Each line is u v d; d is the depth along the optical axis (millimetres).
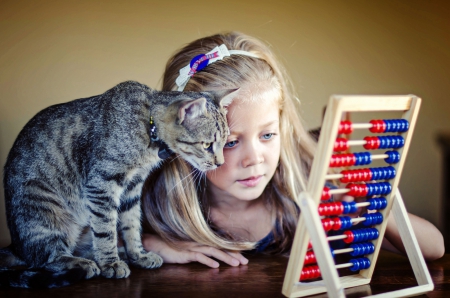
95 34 1577
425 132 1719
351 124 967
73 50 1569
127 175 1143
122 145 1120
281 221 1229
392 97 962
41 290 1026
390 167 1021
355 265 1034
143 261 1136
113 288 1033
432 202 1718
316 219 914
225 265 1146
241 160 1137
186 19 1619
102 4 1576
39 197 1135
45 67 1556
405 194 1723
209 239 1184
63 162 1157
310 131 1464
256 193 1148
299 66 1678
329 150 914
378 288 1024
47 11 1550
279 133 1179
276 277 1074
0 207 1551
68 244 1166
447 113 1717
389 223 1134
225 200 1235
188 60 1230
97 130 1135
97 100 1167
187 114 1127
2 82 1536
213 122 1125
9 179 1151
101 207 1118
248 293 1005
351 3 1686
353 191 1004
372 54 1700
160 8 1605
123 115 1125
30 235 1123
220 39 1245
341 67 1694
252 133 1129
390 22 1698
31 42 1547
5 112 1538
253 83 1152
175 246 1180
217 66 1179
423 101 1715
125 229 1160
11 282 1034
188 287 1033
